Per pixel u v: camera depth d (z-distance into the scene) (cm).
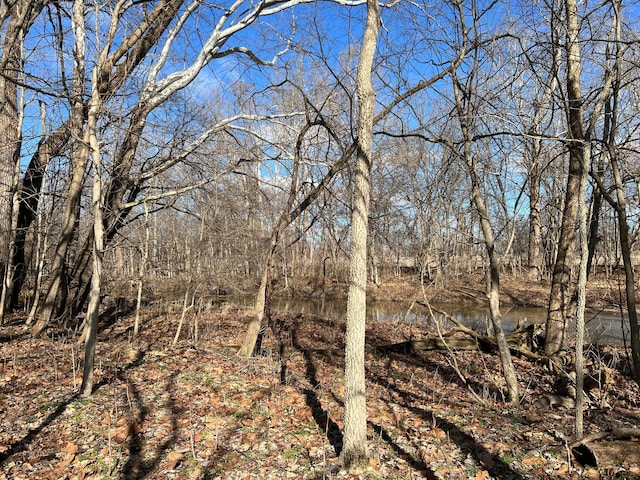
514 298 2330
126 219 1180
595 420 617
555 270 946
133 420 576
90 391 652
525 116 759
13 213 1210
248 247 1338
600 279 2302
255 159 959
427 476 464
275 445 531
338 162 909
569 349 873
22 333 1076
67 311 1201
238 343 1134
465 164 789
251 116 987
